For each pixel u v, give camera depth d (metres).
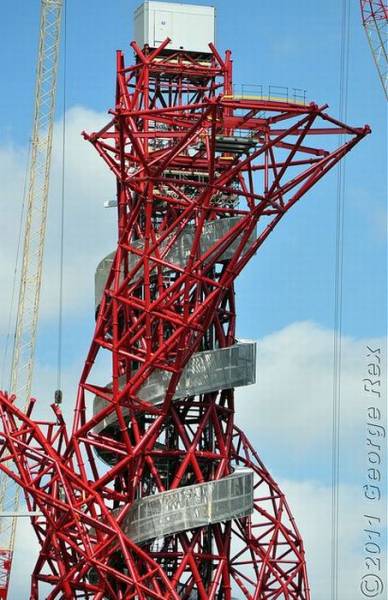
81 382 154.88
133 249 149.62
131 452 151.12
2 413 157.75
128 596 149.75
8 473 155.88
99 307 161.75
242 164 144.38
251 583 161.25
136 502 152.38
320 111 142.12
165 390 152.75
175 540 162.88
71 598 154.88
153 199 151.00
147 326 149.12
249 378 157.38
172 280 158.00
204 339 160.00
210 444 159.12
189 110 159.75
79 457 154.00
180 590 163.25
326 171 146.75
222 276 149.50
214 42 167.38
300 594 164.25
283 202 148.12
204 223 154.50
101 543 151.50
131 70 159.00
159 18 166.62
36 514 159.38
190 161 158.88
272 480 166.00
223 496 153.38
